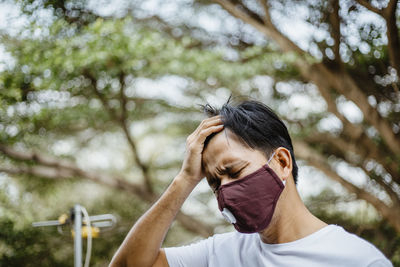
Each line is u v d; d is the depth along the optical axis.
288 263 1.53
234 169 1.58
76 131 9.02
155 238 1.77
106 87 7.48
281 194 1.59
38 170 8.75
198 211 9.89
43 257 8.88
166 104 8.39
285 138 1.65
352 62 6.98
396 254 7.86
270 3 6.78
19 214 8.84
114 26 6.92
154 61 7.23
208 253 1.79
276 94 7.95
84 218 4.75
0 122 7.49
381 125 7.20
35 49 6.92
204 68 6.96
